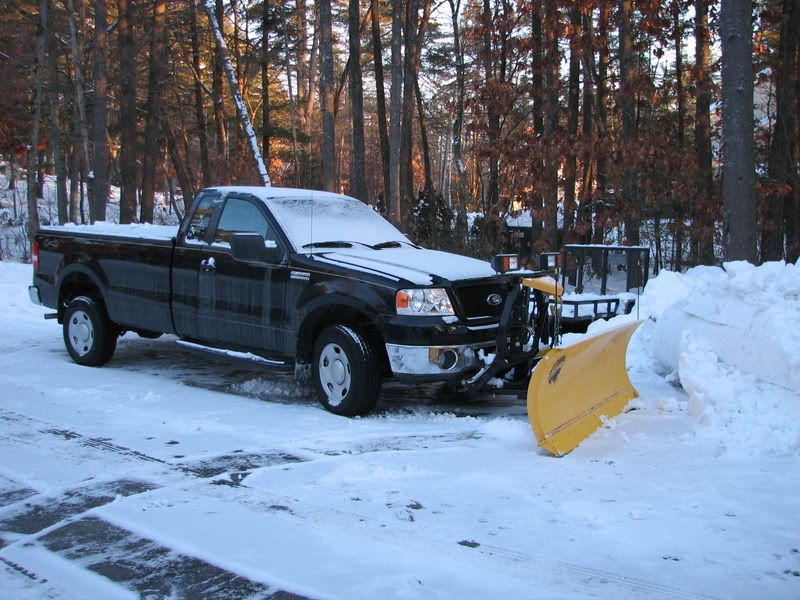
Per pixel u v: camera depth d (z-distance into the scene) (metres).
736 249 10.58
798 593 3.54
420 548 4.04
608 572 3.75
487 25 22.59
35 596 3.62
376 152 65.00
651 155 18.84
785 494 4.73
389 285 6.53
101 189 23.92
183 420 6.66
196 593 3.61
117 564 3.93
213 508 4.64
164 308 8.23
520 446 5.86
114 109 38.19
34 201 26.47
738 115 10.48
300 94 46.78
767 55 23.72
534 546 4.05
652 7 19.44
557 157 18.22
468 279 6.67
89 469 5.39
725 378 6.25
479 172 22.41
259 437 6.15
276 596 3.56
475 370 6.62
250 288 7.46
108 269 8.73
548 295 6.74
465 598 3.50
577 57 22.25
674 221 21.70
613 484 4.95
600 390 6.57
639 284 9.64
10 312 12.88
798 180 20.16
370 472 5.23
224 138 37.16
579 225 19.52
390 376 7.03
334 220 7.88
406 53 29.67
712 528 4.25
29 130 37.34
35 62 26.56
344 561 3.90
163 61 30.86
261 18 40.97
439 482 5.04
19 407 7.12
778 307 6.12
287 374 8.71
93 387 7.96
